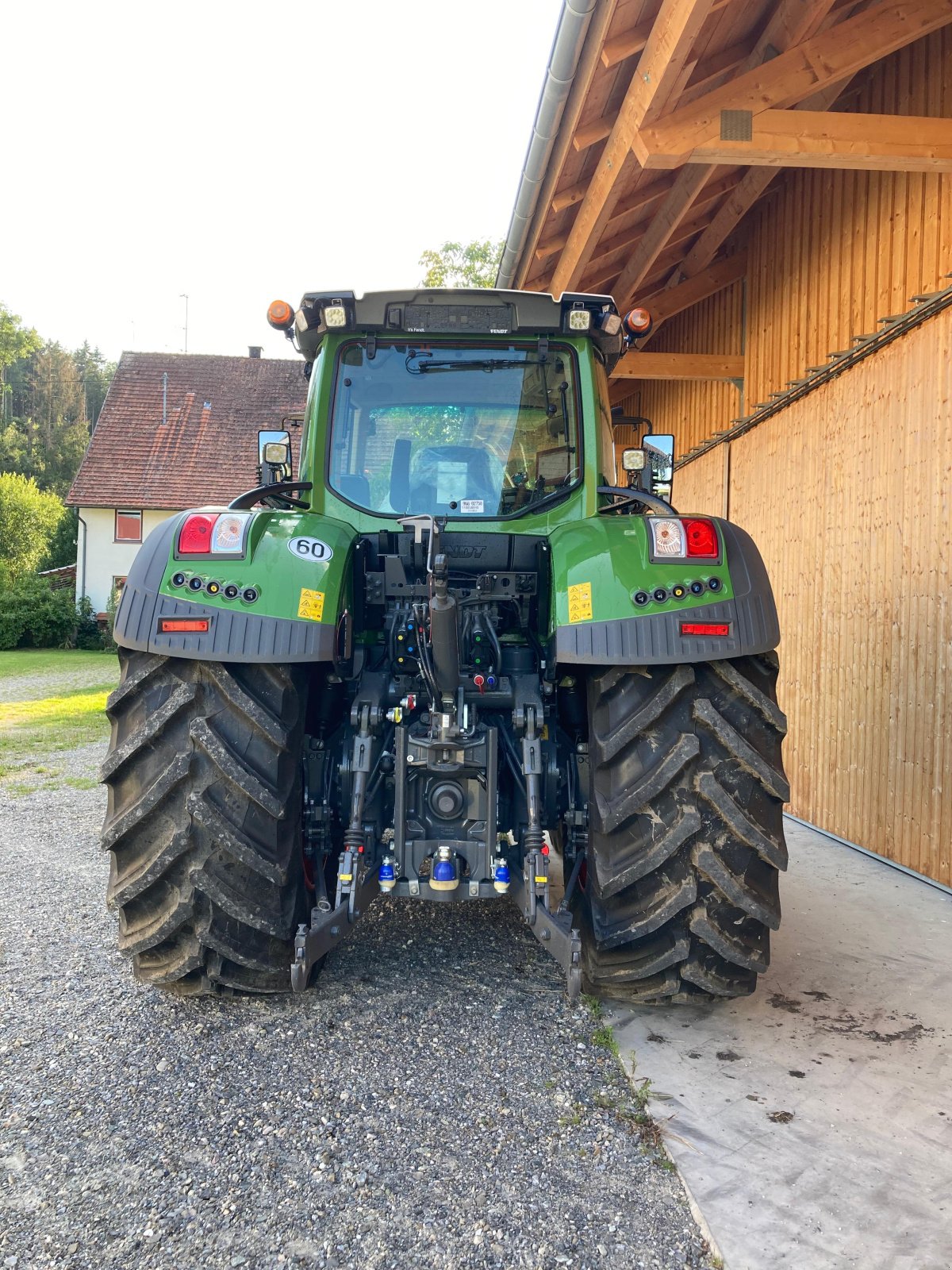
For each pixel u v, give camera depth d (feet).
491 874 8.20
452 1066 7.79
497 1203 5.95
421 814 8.40
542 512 10.01
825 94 15.29
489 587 9.59
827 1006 9.30
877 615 15.42
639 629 7.68
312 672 8.71
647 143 11.89
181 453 84.69
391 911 12.01
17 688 46.93
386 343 10.19
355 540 9.21
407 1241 5.56
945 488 13.42
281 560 7.97
